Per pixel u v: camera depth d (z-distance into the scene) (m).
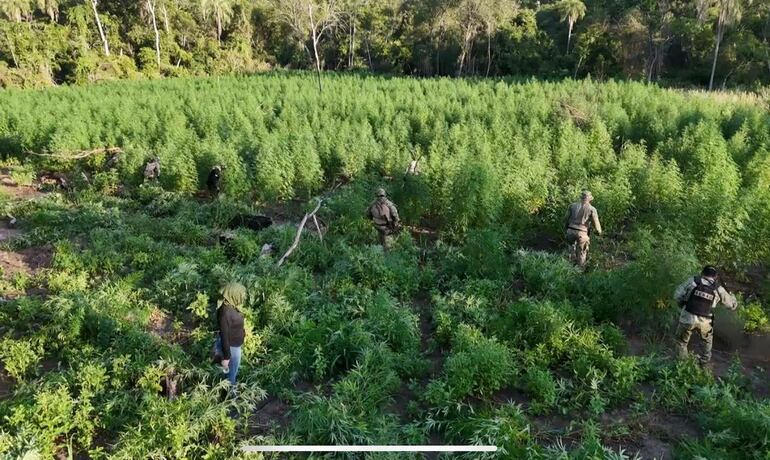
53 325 8.76
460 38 56.12
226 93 33.81
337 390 7.34
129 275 10.59
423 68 59.34
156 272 11.15
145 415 6.60
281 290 9.76
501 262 10.72
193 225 13.71
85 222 13.92
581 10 54.69
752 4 45.06
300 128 21.94
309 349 8.22
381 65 62.66
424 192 13.70
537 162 15.20
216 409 6.77
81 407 6.73
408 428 6.67
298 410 7.16
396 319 8.79
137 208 15.95
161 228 13.59
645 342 8.83
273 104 29.59
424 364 8.05
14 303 9.48
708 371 7.77
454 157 15.69
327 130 20.88
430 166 14.98
